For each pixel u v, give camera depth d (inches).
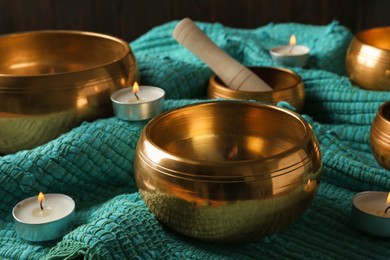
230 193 28.3
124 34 75.6
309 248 31.9
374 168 36.6
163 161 29.4
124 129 37.9
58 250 29.6
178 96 46.1
